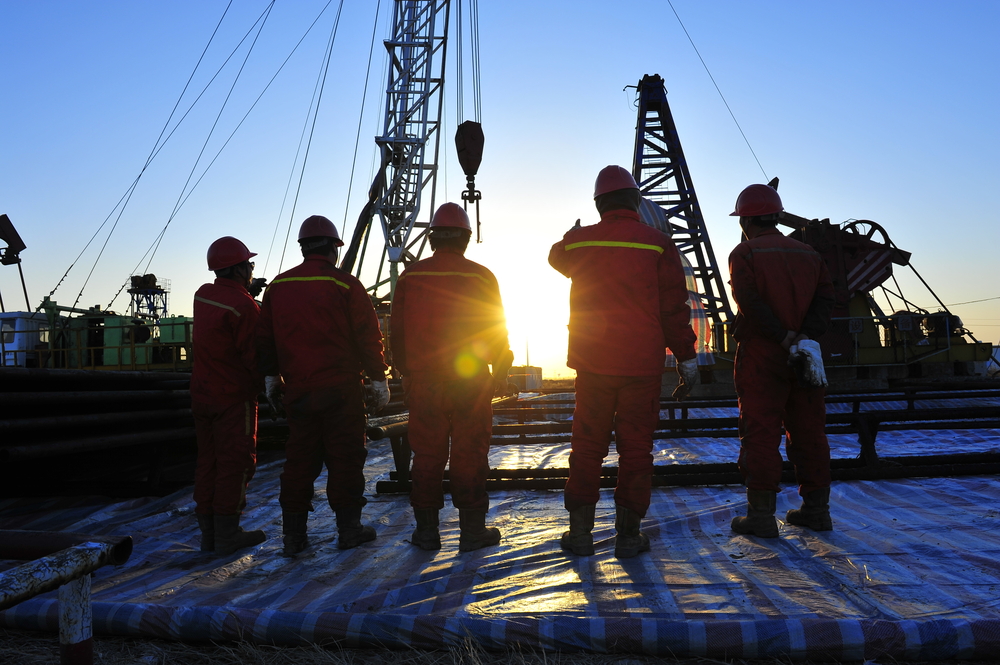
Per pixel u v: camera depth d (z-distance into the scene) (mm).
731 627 2129
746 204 3561
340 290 3479
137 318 12656
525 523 3932
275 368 3520
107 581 2932
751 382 3441
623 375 3088
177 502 4797
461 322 3443
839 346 14141
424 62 26281
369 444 8984
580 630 2184
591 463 3182
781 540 3289
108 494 5023
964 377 12383
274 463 7105
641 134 21469
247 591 2738
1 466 5008
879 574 2664
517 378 23141
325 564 3174
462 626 2236
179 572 3082
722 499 4332
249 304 3570
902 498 4152
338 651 2254
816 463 3461
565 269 3361
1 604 944
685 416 7797
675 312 3201
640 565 2932
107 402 4660
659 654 2137
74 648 1185
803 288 3338
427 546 3396
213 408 3465
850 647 2055
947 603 2309
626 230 3205
